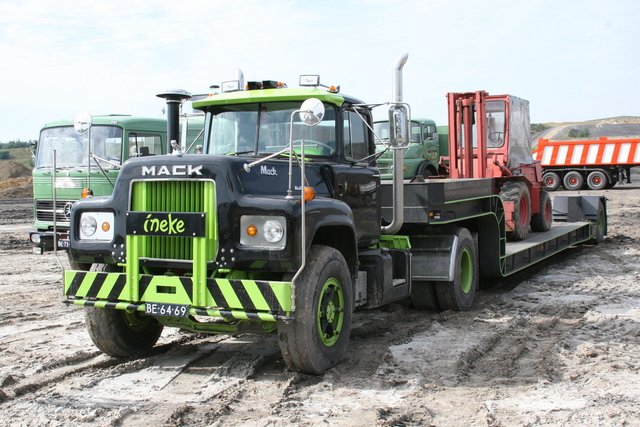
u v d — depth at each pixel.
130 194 5.09
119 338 5.58
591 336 6.46
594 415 4.21
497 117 12.59
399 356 5.72
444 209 7.47
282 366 5.42
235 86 6.19
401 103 5.87
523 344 6.10
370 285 6.25
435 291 7.67
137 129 11.94
